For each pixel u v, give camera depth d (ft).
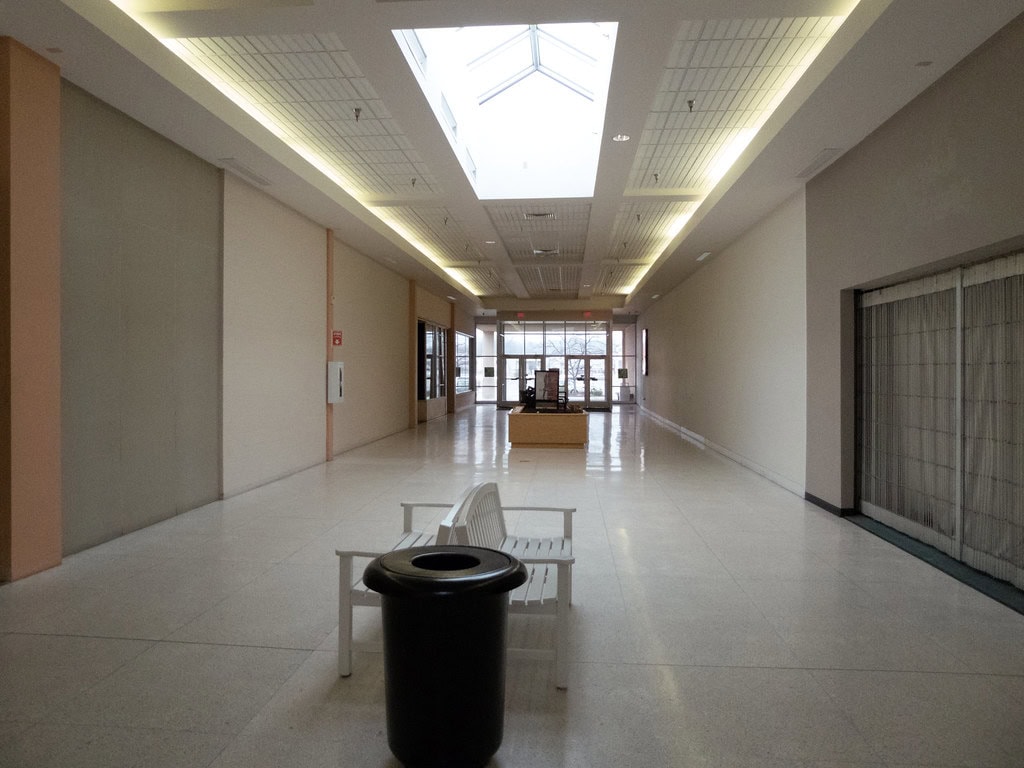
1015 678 10.66
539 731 8.98
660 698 9.94
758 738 8.84
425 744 7.85
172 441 21.91
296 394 31.86
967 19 13.58
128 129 19.53
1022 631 12.64
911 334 19.63
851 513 22.71
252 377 27.27
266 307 28.50
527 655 10.39
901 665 11.12
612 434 52.85
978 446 16.47
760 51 18.20
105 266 18.54
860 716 9.44
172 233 21.75
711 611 13.62
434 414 67.05
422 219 37.58
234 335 25.72
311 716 9.34
